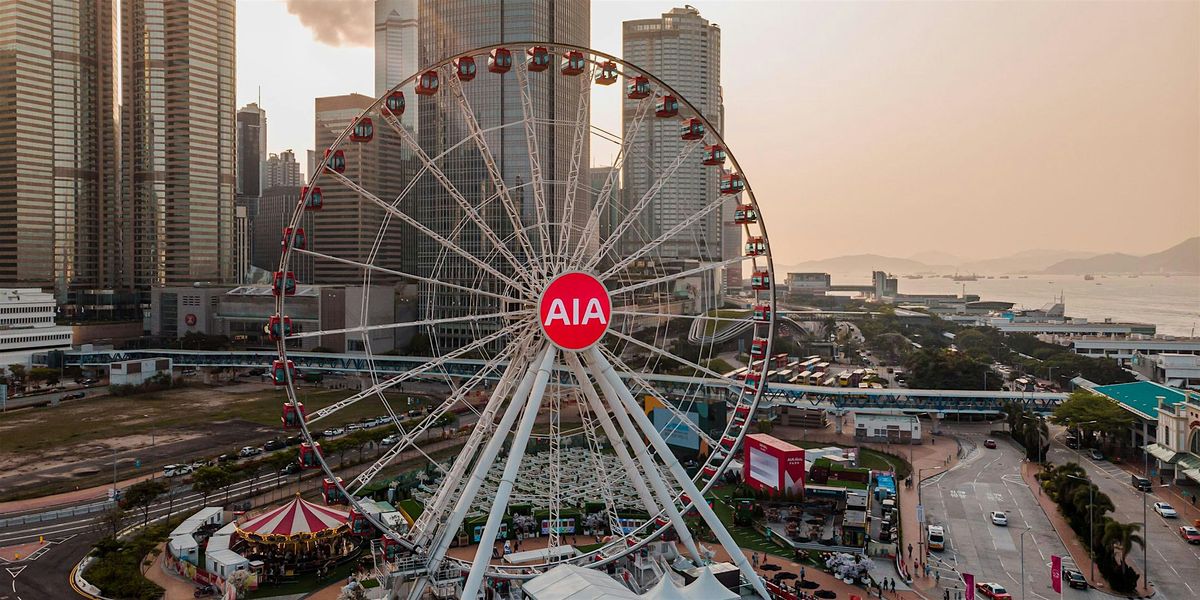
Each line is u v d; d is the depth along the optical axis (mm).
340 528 107625
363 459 164625
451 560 88188
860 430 184750
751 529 121312
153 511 129875
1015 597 93812
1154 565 104062
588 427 101688
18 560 106562
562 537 119312
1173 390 187625
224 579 97062
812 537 115312
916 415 195875
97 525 118375
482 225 92375
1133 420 166500
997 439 186375
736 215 94375
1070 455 167750
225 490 142500
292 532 105188
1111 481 146000
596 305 85500
